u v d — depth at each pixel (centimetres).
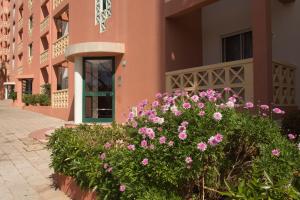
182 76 930
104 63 1228
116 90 1193
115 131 525
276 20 870
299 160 306
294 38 826
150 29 1051
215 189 349
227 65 795
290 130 589
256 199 267
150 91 1043
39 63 2464
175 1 956
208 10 1070
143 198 332
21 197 545
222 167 362
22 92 2872
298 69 814
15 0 3412
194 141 321
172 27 1010
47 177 652
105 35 1242
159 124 342
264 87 708
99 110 1229
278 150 313
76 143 500
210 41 1060
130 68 1130
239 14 973
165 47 996
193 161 321
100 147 458
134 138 360
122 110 1158
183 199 350
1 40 4162
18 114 2053
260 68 717
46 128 1278
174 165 327
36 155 861
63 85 2148
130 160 353
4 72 4147
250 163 355
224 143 331
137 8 1107
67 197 526
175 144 327
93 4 1317
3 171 711
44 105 2188
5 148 973
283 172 296
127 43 1150
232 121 345
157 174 330
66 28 2134
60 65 2088
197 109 343
